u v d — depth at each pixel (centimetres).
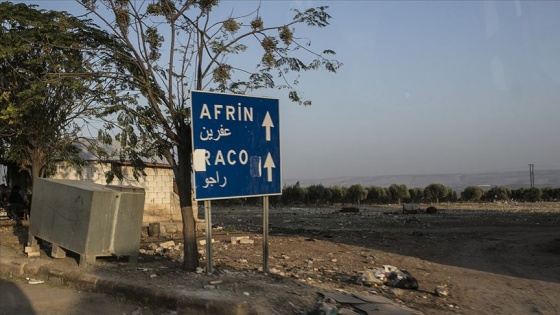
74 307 721
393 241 1919
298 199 6153
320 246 1650
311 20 927
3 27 1253
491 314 881
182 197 888
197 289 724
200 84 906
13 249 1165
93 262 938
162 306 699
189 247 884
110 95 897
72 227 968
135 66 949
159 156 936
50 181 1051
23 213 1803
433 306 883
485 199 6631
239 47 912
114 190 980
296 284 810
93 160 1802
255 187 864
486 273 1339
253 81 941
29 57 1273
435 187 6488
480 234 2284
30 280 895
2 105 1326
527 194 6494
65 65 1056
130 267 920
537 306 972
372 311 695
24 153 1570
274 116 896
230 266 1070
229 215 3506
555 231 2448
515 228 2612
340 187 6444
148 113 903
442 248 1789
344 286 930
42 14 1294
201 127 793
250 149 858
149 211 2094
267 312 638
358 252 1581
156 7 870
